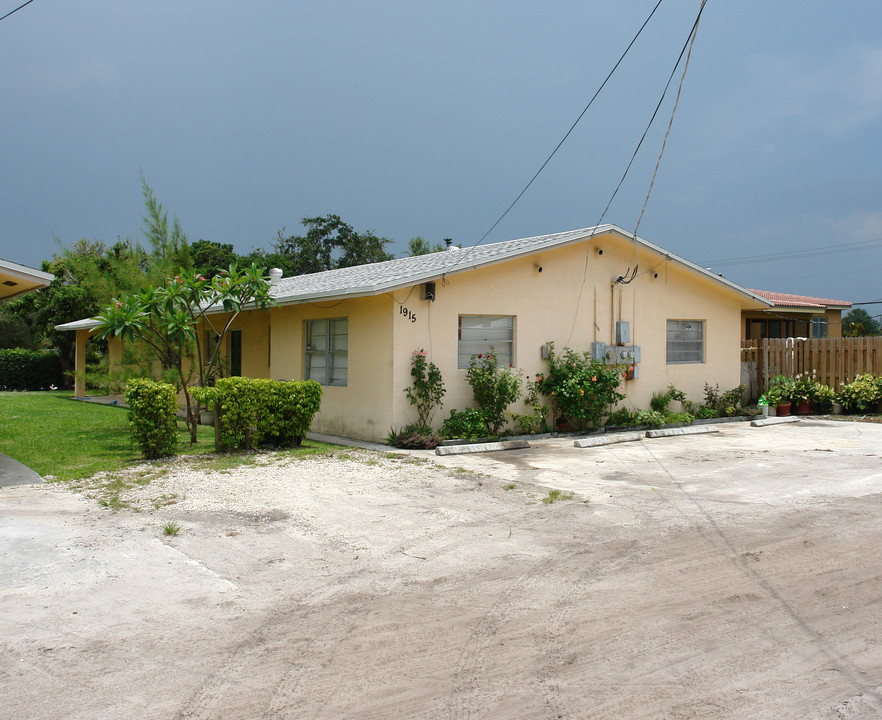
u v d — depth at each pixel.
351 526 6.62
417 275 11.29
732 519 6.89
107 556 5.66
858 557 5.72
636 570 5.42
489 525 6.69
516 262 12.93
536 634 4.29
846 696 3.57
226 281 12.49
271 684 3.68
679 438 12.92
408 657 3.99
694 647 4.11
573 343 13.70
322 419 13.32
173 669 3.83
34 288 10.31
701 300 15.80
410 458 10.28
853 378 17.20
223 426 10.45
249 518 6.85
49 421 15.11
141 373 13.88
